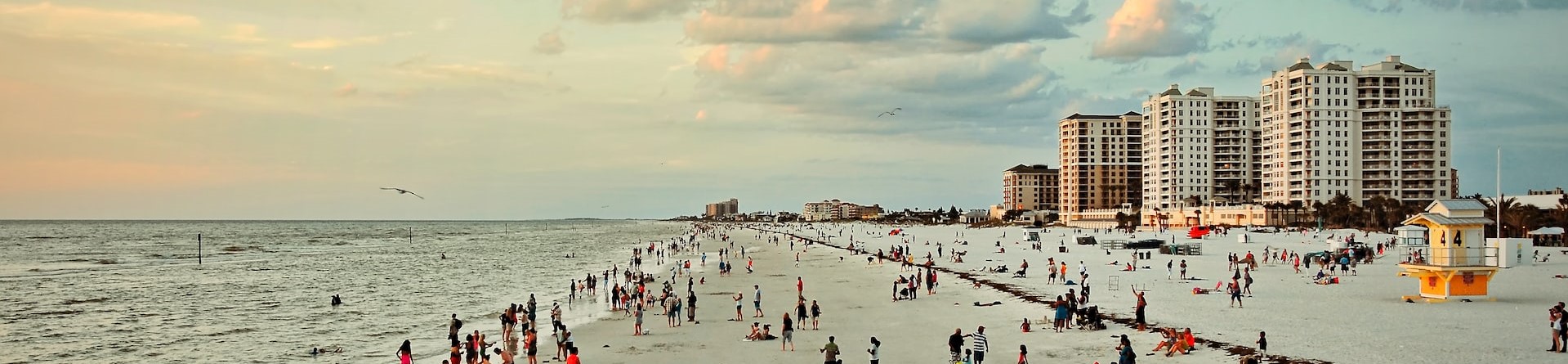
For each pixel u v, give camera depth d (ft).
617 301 196.85
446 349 146.10
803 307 158.30
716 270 326.65
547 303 212.43
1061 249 404.98
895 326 156.97
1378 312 160.76
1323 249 394.32
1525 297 179.52
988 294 209.05
